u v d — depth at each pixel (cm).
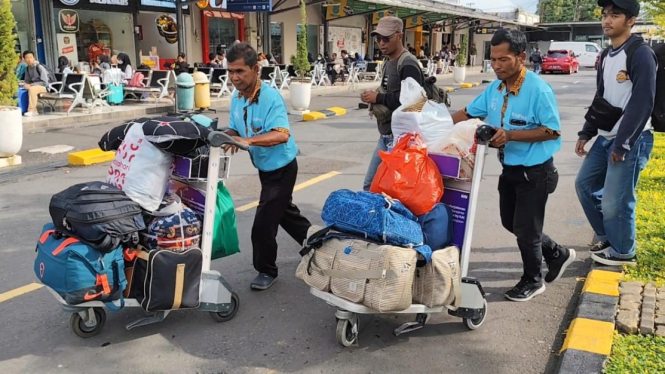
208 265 366
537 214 383
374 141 1084
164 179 353
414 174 343
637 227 533
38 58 1673
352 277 320
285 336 367
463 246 358
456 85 2416
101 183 341
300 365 334
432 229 346
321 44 2822
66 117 1236
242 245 532
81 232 319
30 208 643
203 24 2192
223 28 2303
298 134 1163
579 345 330
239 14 2339
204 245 361
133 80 1546
